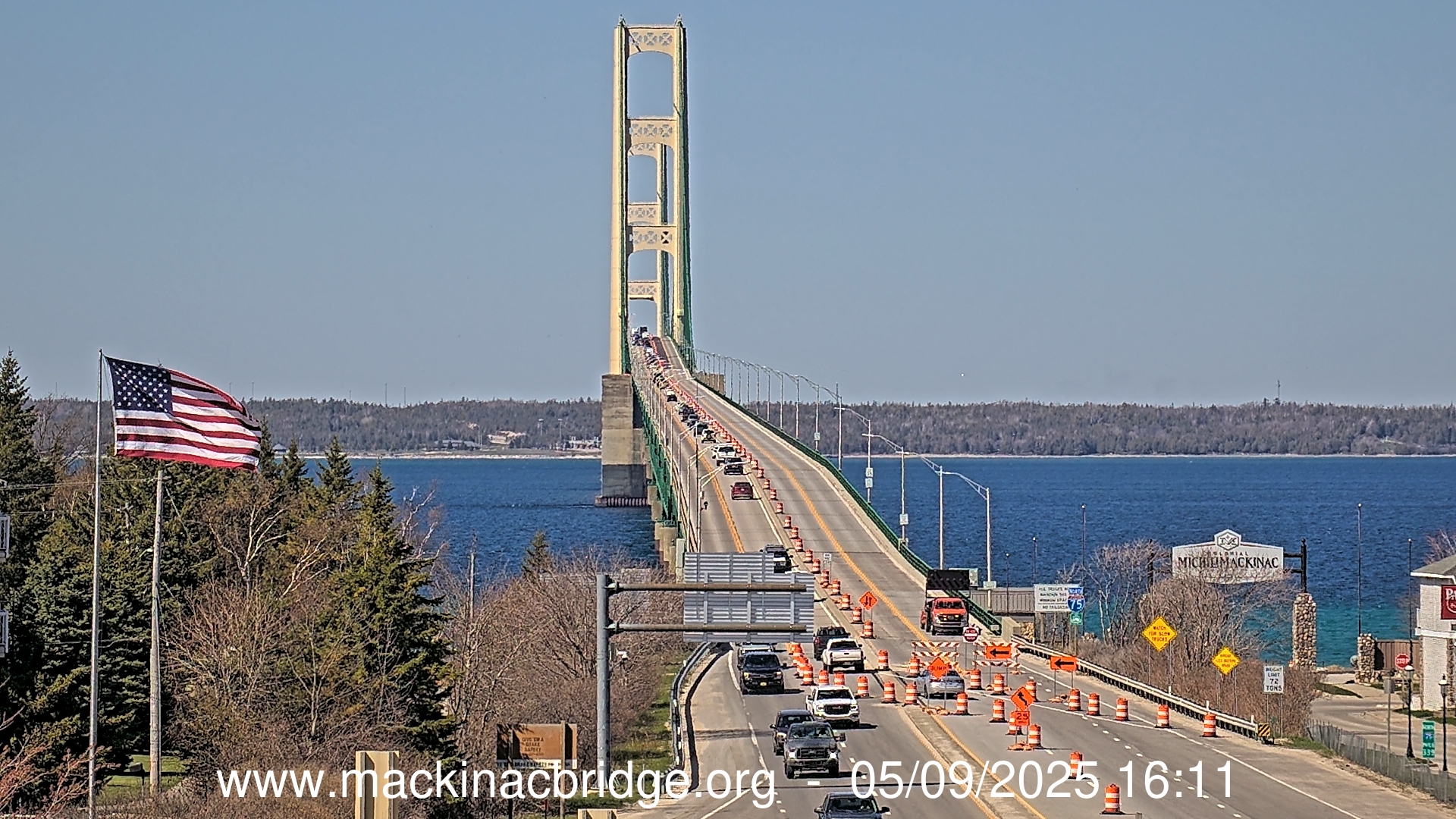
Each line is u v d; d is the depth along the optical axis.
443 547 176.00
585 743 91.75
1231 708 105.75
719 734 98.31
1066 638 156.00
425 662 89.88
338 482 157.50
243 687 88.81
